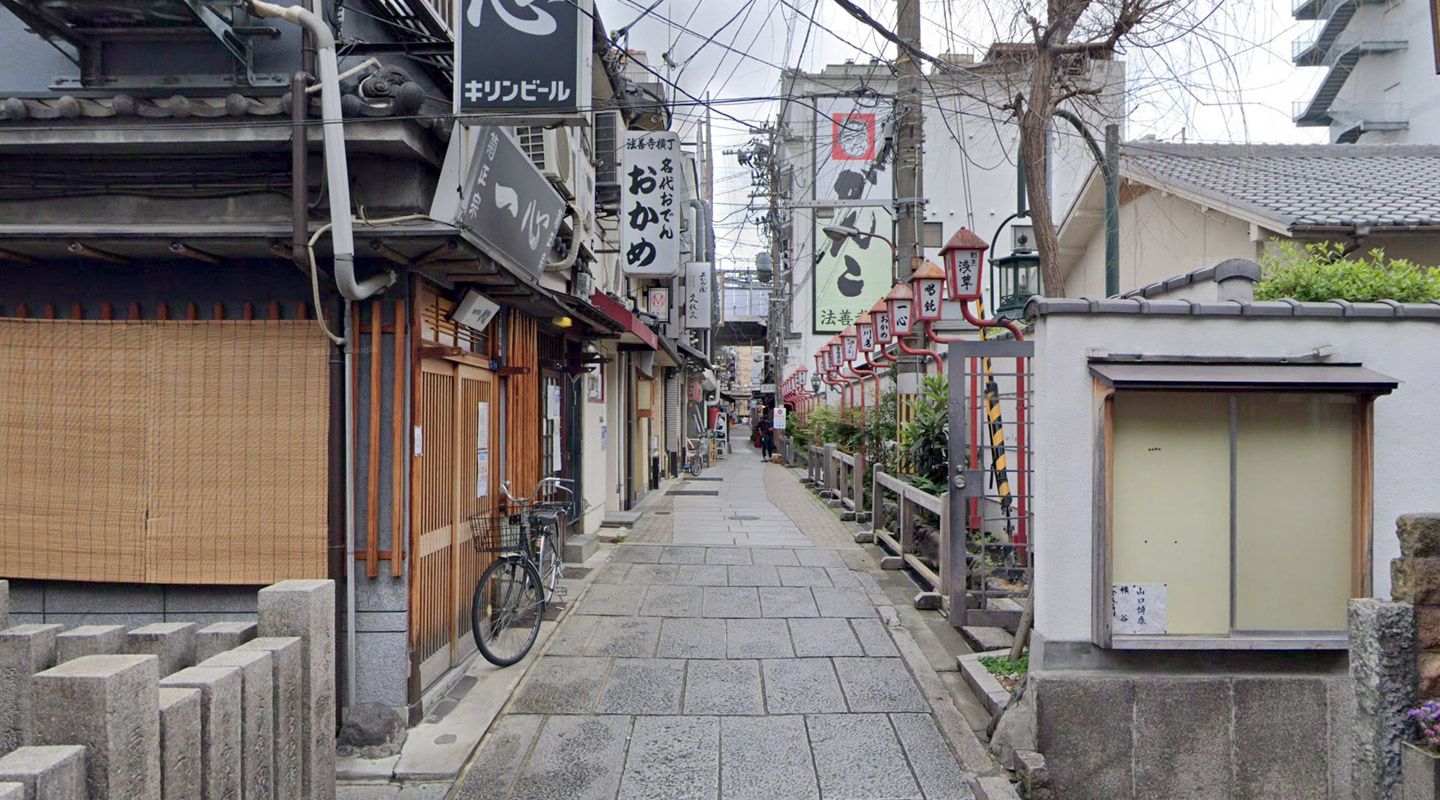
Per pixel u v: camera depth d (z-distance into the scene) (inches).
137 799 93.5
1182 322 184.1
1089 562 180.5
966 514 282.4
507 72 183.5
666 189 404.2
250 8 168.7
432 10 225.0
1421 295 233.9
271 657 124.0
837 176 876.0
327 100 169.0
